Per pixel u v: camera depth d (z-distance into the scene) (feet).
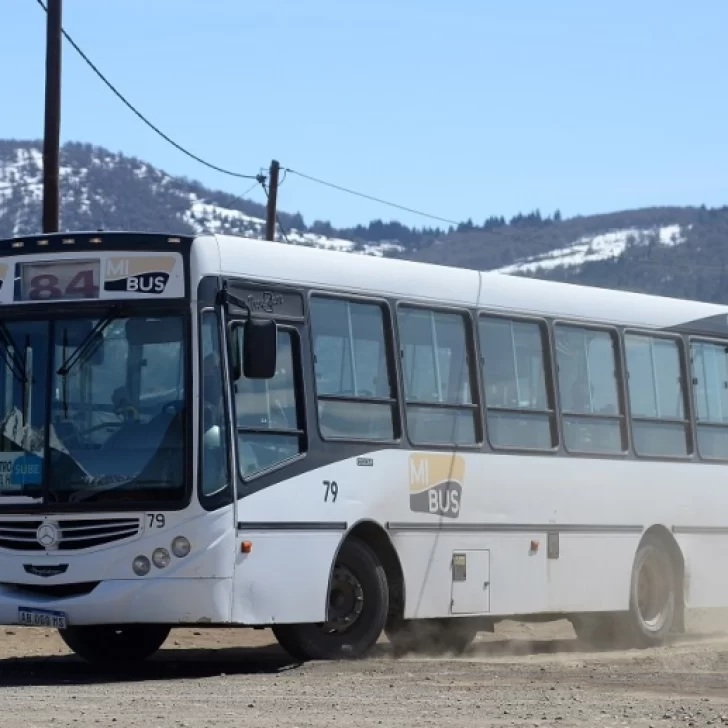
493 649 76.89
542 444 73.46
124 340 59.47
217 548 58.13
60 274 60.39
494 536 70.18
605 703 51.24
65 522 58.70
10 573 59.16
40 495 59.06
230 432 59.00
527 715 47.88
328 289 64.13
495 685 56.29
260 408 60.59
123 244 59.98
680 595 81.10
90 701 50.24
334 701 50.78
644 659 68.49
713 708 50.01
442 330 69.21
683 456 81.56
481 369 70.69
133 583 57.82
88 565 58.23
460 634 74.02
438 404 68.23
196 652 73.61
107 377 59.41
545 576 72.69
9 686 55.88
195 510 57.98
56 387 59.77
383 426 65.72
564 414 74.74
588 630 78.84
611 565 76.38
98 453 58.95
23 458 59.57
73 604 58.03
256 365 58.70
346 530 63.21
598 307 77.77
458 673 60.34
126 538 58.18
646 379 80.23
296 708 48.85
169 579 57.72
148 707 48.73
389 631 67.15
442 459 67.87
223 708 48.57
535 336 74.13
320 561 61.93
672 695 54.08
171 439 58.44
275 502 60.39
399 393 66.39
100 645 67.05
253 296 61.05
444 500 67.82
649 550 79.20
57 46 99.35
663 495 79.82
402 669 61.16
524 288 73.72
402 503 65.82
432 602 67.05
